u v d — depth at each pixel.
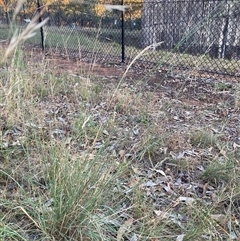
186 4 4.92
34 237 1.47
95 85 3.73
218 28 4.60
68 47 6.21
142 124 2.58
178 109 3.30
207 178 2.13
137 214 1.67
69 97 3.25
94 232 1.48
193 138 2.64
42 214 1.50
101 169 1.64
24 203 1.59
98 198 1.54
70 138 2.05
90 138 2.14
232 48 4.74
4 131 2.34
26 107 2.51
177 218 1.71
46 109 2.87
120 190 1.74
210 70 4.69
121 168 1.69
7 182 1.81
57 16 6.49
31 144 2.11
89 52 6.09
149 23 5.55
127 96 2.99
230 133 2.82
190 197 1.92
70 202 1.49
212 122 3.05
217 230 1.65
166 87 4.05
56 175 1.61
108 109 2.79
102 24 6.06
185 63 4.41
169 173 2.17
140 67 5.41
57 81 3.67
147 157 2.28
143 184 1.95
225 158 2.27
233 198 1.89
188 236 1.54
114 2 5.82
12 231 1.40
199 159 2.38
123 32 5.77
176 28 5.08
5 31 6.96
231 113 3.31
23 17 6.18
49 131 2.22
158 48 5.20
